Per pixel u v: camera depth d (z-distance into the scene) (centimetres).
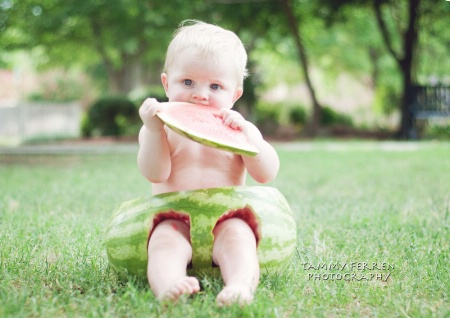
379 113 2505
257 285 246
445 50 2392
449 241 367
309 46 2491
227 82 275
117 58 2428
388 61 2686
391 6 1894
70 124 2517
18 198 580
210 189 257
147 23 1938
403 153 1218
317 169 907
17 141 2053
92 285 259
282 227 264
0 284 259
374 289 267
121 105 2009
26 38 2156
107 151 1459
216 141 232
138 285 257
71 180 770
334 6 1856
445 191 627
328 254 328
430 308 238
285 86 3528
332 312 236
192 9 1905
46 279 274
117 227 264
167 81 283
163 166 263
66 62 2667
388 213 467
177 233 249
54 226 407
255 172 270
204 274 255
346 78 3466
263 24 2003
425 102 1844
